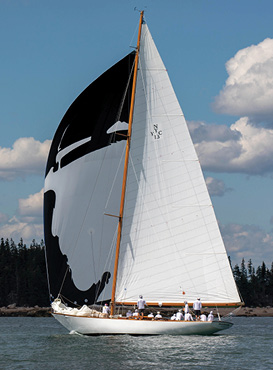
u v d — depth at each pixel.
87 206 75.25
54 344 71.38
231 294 74.44
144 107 74.88
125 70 74.62
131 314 74.19
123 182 73.62
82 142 75.25
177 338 71.38
